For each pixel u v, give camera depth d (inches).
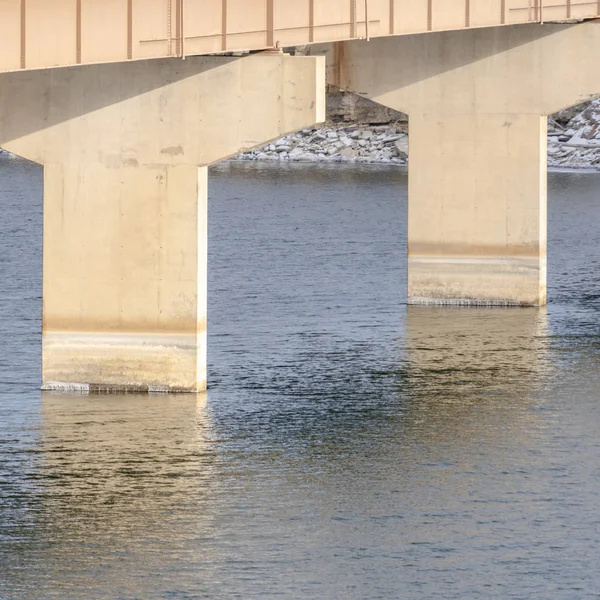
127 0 2445.9
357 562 1961.1
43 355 2699.3
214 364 2950.3
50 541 2022.6
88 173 2632.9
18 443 2411.4
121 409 2598.4
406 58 3516.2
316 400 2691.9
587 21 3496.6
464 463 2345.0
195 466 2316.7
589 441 2459.4
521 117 3496.6
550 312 3508.9
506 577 1916.8
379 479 2269.9
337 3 2918.3
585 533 2055.9
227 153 2591.0
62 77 2610.7
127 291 2657.5
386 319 3417.8
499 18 3425.2
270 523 2089.1
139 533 2050.9
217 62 2576.3
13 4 2269.9
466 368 2938.0
